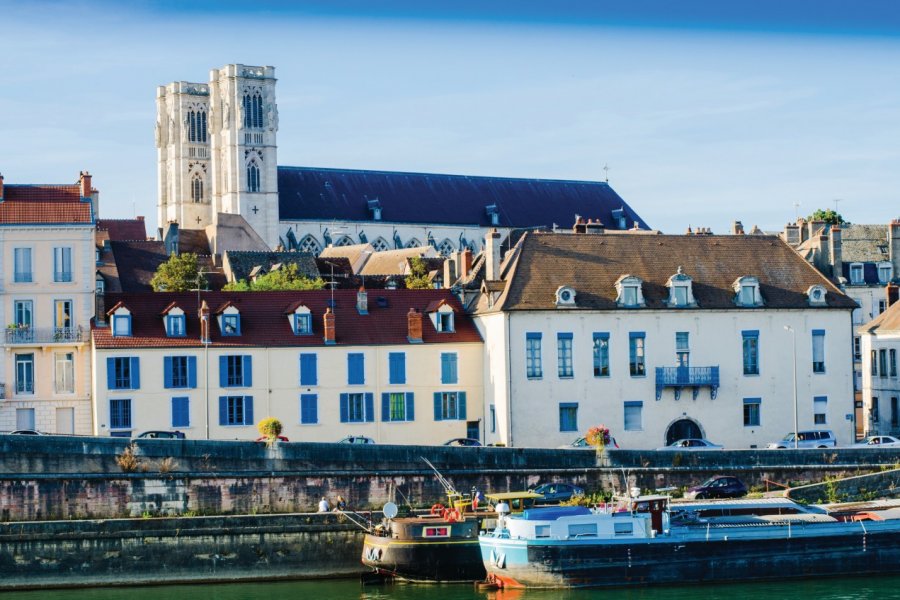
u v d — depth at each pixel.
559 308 91.69
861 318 132.75
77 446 74.19
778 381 94.94
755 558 71.62
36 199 92.50
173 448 75.25
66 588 72.06
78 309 91.00
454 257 120.81
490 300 93.88
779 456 81.00
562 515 70.56
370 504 76.88
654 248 97.50
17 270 90.50
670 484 79.94
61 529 72.31
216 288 145.38
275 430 76.75
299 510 76.12
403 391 93.31
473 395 94.75
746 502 73.19
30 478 73.44
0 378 89.81
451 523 71.69
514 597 68.88
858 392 131.00
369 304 96.19
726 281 96.12
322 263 162.12
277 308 94.00
